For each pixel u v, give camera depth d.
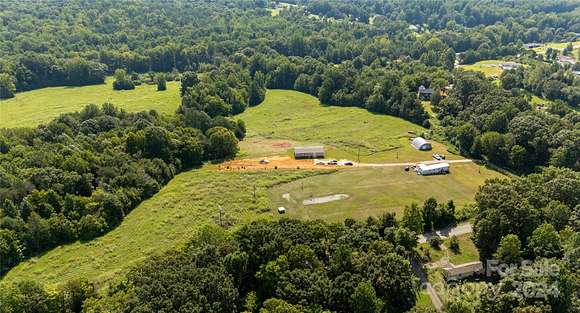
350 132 151.00
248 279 69.75
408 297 68.12
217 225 86.75
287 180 115.00
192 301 59.25
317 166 123.81
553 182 89.06
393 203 103.31
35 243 86.38
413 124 157.88
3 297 63.78
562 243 74.50
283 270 66.44
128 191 102.25
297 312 58.34
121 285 70.25
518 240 74.38
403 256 76.31
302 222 79.50
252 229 73.50
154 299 59.06
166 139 122.62
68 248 87.69
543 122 125.75
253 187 111.25
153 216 98.81
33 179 95.81
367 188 110.69
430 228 91.88
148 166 112.25
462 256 82.56
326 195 107.56
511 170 122.44
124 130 128.00
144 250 87.06
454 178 116.69
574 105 164.38
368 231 78.06
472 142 131.25
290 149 137.25
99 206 95.06
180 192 109.50
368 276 67.81
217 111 163.50
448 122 150.75
